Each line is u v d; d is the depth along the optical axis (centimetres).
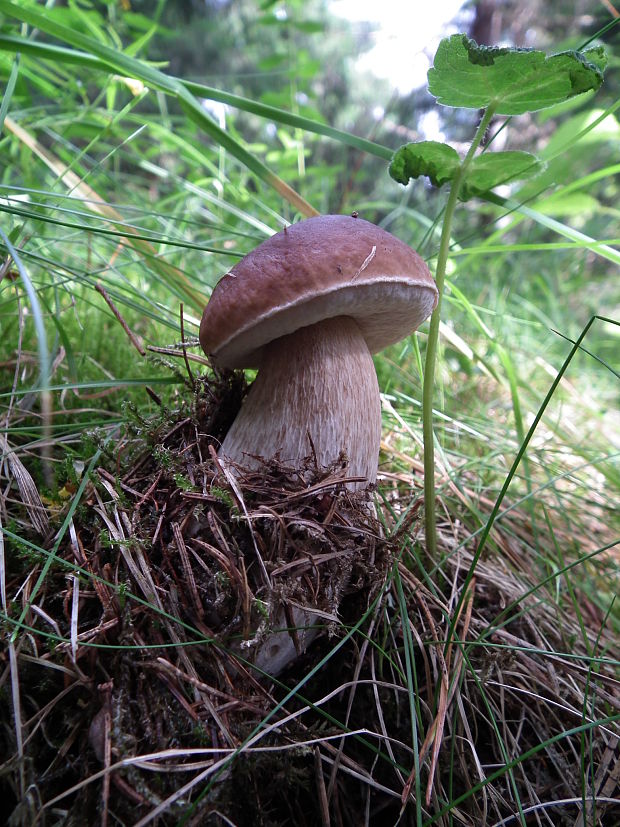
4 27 30
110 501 19
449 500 27
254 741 15
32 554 17
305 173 54
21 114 32
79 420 25
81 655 15
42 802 14
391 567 19
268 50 138
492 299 49
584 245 25
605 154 76
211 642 16
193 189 37
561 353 51
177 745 15
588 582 26
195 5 123
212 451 19
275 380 20
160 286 37
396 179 23
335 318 20
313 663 19
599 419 42
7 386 25
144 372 30
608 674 21
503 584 23
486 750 19
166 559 17
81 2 37
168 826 14
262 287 17
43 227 31
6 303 24
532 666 21
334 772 16
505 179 22
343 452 19
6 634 16
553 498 32
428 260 28
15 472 20
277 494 18
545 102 20
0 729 15
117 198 44
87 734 15
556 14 111
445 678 18
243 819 15
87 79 39
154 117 42
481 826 16
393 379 36
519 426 29
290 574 17
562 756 18
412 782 16
